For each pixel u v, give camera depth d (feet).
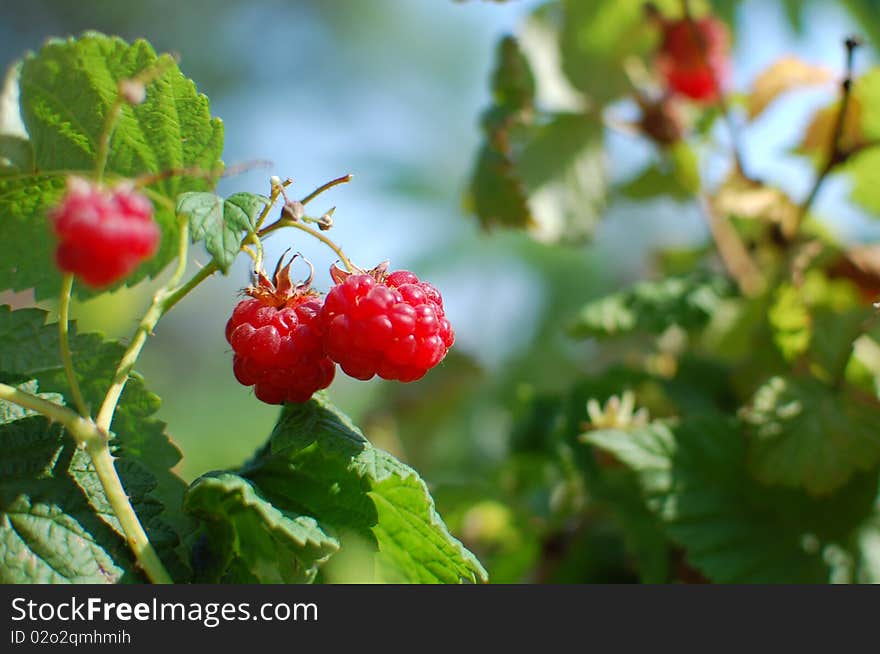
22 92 0.97
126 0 3.33
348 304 0.95
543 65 1.29
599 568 1.18
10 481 0.93
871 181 1.25
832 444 1.06
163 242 1.01
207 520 0.95
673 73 1.28
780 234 1.20
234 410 2.14
